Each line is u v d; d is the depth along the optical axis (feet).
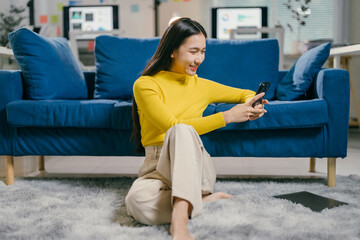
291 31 14.71
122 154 6.05
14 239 3.73
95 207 4.76
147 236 3.74
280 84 7.23
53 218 4.32
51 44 6.84
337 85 5.68
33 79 6.37
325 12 15.40
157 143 4.47
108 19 14.92
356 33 15.33
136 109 4.90
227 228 3.89
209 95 5.07
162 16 15.58
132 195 4.08
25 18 15.35
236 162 8.36
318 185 5.90
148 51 7.66
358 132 13.28
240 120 4.29
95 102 6.05
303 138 5.81
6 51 8.38
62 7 15.34
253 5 15.53
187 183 3.65
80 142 6.08
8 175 6.07
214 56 7.48
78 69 7.51
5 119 6.08
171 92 4.64
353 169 7.34
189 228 3.88
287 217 4.22
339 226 3.97
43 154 6.12
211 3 15.51
